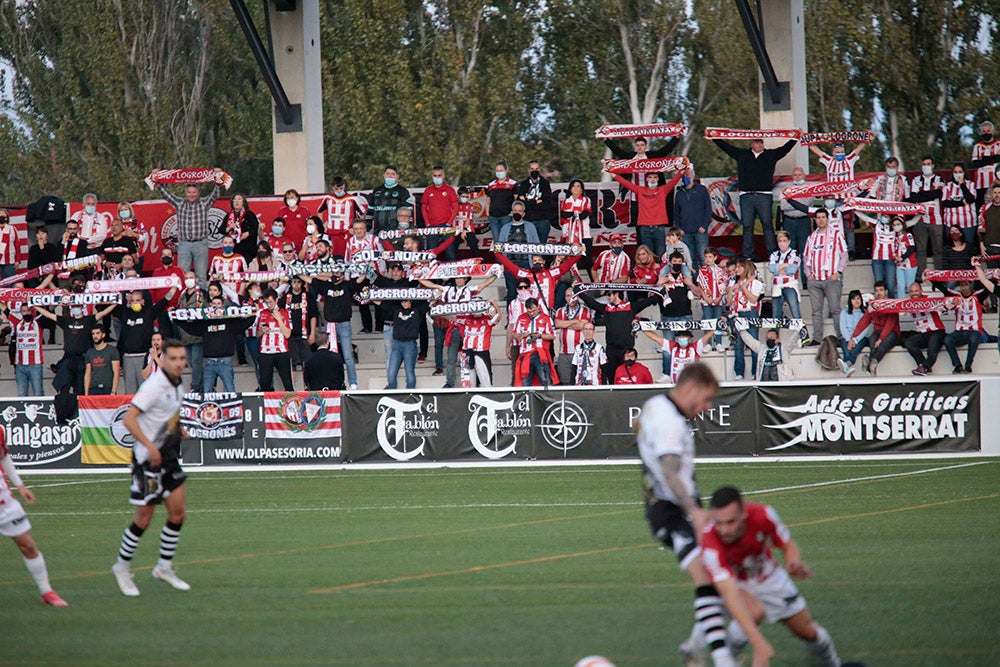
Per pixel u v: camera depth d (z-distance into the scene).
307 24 97.38
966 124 172.88
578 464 71.00
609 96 189.12
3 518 33.22
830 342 82.31
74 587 36.88
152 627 31.00
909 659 26.50
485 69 173.75
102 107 172.25
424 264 80.62
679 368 79.12
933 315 80.31
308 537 46.66
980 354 83.44
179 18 183.50
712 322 79.25
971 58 168.38
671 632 29.48
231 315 76.88
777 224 93.94
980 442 68.88
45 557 43.00
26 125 180.62
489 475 67.12
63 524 51.97
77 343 79.81
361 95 161.75
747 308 79.94
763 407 70.31
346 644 28.75
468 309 78.12
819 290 84.56
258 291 80.94
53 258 90.25
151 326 81.56
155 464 34.44
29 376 84.12
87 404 74.06
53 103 178.25
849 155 92.56
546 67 189.12
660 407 24.77
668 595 34.12
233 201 88.88
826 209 85.38
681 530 24.81
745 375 82.94
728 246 97.94
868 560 39.03
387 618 31.62
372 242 86.38
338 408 73.69
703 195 88.50
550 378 77.50
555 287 81.69
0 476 33.44
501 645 28.36
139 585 37.12
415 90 163.00
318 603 33.78
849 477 61.31
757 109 182.12
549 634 29.42
